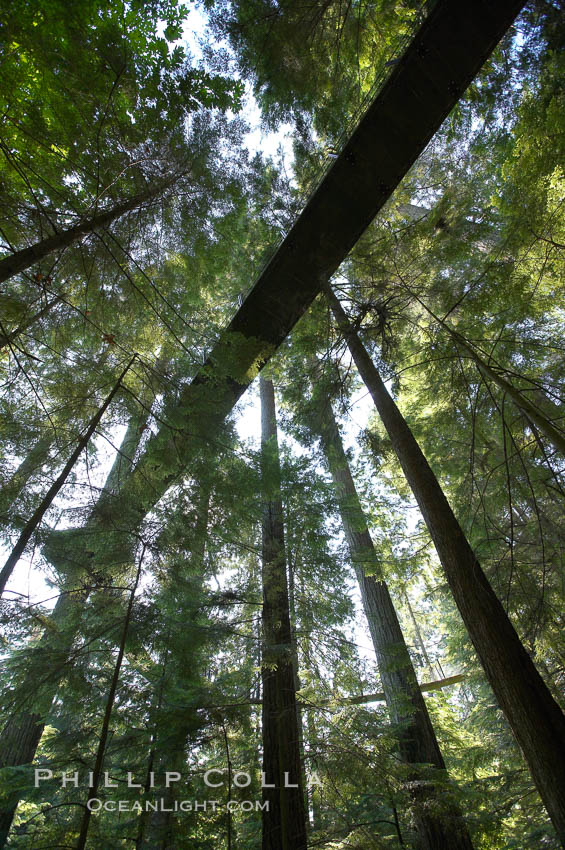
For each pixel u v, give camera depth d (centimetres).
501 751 650
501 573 504
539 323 522
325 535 521
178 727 350
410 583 607
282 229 645
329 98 548
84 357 450
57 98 382
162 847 327
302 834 356
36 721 484
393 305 594
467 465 618
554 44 420
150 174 449
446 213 521
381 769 378
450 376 548
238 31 466
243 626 475
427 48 414
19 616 297
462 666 821
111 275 473
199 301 563
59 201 423
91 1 333
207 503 387
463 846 403
